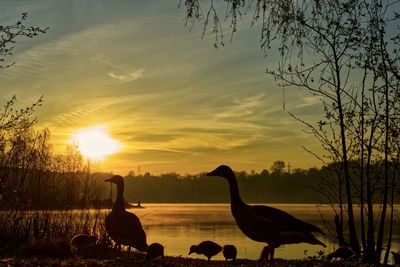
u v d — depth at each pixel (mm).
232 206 11477
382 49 13906
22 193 20703
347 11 12750
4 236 18516
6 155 20047
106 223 14867
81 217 21859
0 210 19703
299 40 9352
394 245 27125
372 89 14664
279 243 11180
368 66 14227
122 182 15156
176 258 15133
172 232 42250
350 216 14891
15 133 18266
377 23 13438
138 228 14570
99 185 27094
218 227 48562
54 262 11383
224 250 16328
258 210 11336
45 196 22719
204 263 12336
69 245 16109
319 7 9211
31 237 18453
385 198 14633
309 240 11266
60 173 24453
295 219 11344
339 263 11992
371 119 14859
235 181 11555
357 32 13531
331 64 14250
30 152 21016
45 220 20469
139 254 17141
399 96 14445
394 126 14578
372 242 14586
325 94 14789
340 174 15883
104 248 17359
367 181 14773
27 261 11602
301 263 12023
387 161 14766
